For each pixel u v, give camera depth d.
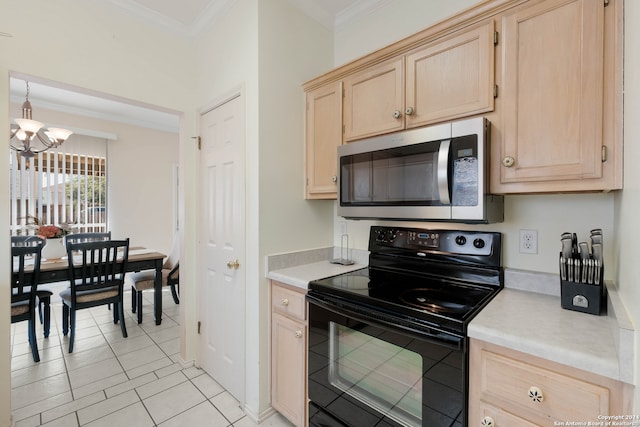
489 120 1.19
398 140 1.38
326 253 2.07
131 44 1.97
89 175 3.92
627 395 0.72
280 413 1.71
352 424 1.30
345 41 2.10
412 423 1.10
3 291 1.54
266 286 1.74
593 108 0.97
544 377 0.84
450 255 1.51
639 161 0.69
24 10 1.58
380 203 1.46
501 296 1.27
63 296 2.69
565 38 1.02
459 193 1.19
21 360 2.35
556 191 1.06
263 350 1.73
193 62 2.26
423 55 1.38
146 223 4.41
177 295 3.86
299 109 1.92
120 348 2.56
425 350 1.05
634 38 0.77
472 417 0.97
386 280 1.53
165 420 1.70
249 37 1.76
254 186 1.73
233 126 1.89
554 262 1.30
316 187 1.86
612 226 1.17
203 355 2.20
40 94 3.29
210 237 2.12
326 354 1.41
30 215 3.47
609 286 1.08
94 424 1.65
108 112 3.93
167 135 4.64
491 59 1.17
